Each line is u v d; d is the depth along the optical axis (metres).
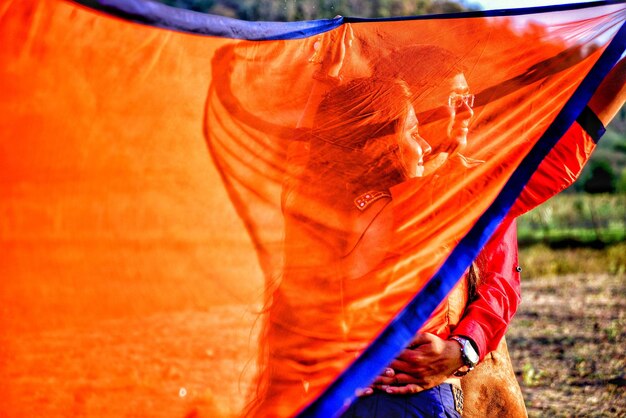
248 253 2.56
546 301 11.83
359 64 2.77
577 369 7.30
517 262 3.06
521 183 2.70
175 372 2.49
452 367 2.72
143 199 2.51
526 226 26.48
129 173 2.51
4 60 2.44
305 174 2.62
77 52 2.50
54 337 2.45
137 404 2.47
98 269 2.47
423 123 2.73
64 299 2.46
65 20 2.48
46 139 2.47
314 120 2.67
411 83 2.76
